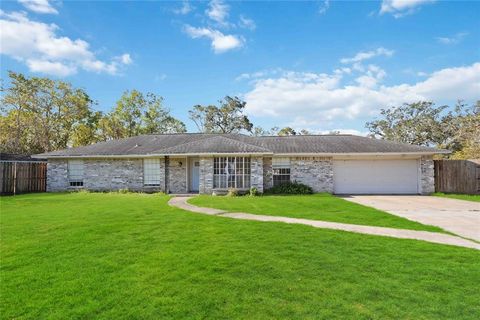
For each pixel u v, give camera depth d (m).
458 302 4.08
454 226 8.91
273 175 19.69
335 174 20.08
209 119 43.88
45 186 21.28
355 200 15.79
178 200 14.88
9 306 3.96
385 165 19.97
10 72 30.72
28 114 32.03
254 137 23.81
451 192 19.31
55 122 34.12
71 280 4.77
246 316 3.74
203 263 5.47
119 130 39.44
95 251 6.18
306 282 4.72
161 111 41.19
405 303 4.05
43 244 6.65
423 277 4.90
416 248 6.45
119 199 15.26
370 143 20.88
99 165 20.34
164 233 7.65
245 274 5.02
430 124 35.97
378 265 5.43
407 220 9.75
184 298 4.19
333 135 23.73
